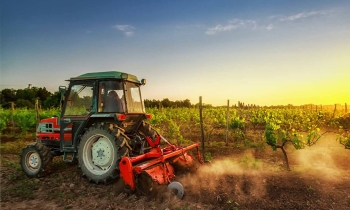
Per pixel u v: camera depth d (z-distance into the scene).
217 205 4.78
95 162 6.13
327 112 20.61
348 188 5.32
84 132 6.45
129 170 5.02
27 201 5.23
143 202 4.84
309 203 4.73
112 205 4.81
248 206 4.69
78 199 5.27
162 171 5.57
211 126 15.92
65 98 6.65
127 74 6.32
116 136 5.82
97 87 6.26
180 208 4.49
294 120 18.25
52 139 7.00
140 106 7.11
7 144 11.63
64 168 7.54
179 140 12.14
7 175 6.96
